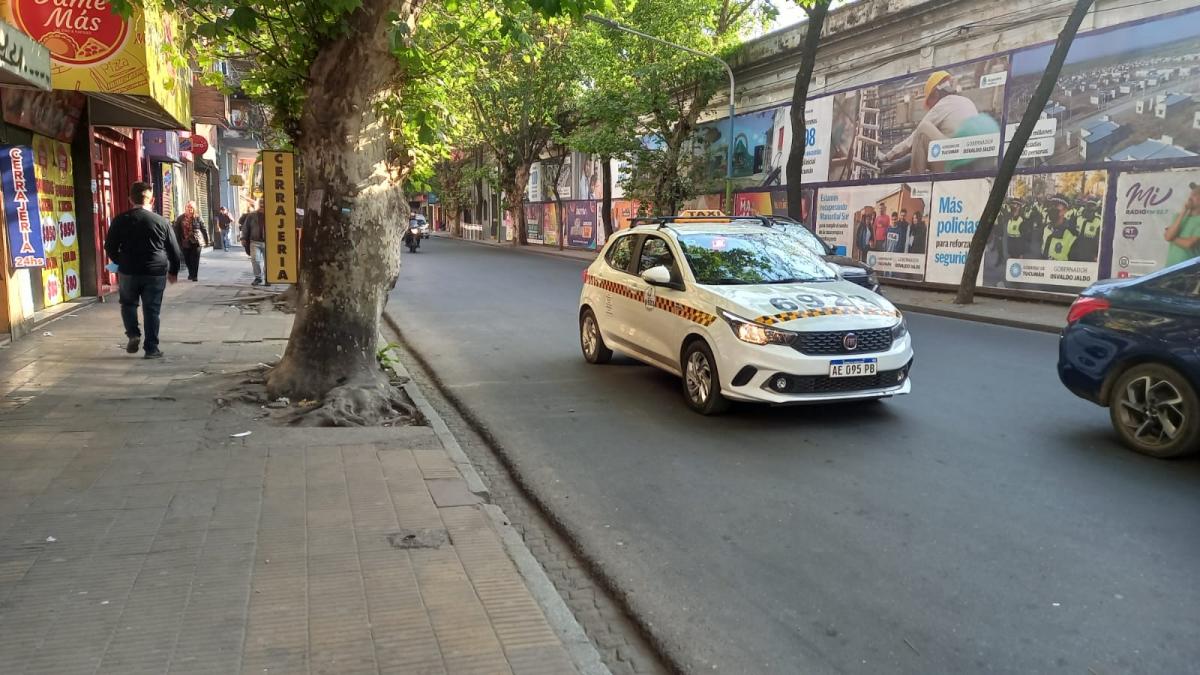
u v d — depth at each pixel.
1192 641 3.36
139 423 6.18
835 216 22.55
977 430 6.59
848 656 3.29
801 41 23.45
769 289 7.10
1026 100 16.83
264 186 11.03
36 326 10.54
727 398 6.82
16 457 5.32
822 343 6.49
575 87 34.62
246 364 8.58
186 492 4.75
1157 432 5.86
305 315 7.07
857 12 21.20
